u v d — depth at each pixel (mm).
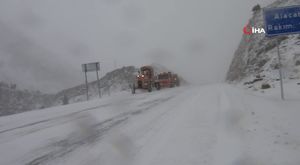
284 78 17359
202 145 5688
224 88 21328
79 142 6926
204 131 6781
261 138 5820
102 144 6484
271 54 24531
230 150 5258
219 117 8281
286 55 21281
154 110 11547
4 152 6633
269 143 5457
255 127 6730
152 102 15172
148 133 7168
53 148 6559
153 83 31969
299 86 13391
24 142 7547
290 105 9070
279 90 13602
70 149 6324
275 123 6898
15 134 8984
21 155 6211
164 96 18875
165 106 12641
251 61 31312
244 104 10281
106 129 8227
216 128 6984
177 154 5270
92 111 13445
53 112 15570
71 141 7121
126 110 12398
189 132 6805
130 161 5105
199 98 14523
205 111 9617
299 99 10188
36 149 6613
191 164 4727
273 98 11250
